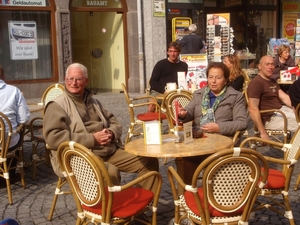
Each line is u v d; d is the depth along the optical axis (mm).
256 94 5938
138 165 4250
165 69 7637
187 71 7695
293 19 16469
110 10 12891
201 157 4203
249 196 3105
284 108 6102
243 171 3059
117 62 13609
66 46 12234
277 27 16250
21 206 4844
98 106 4484
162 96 6996
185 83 7387
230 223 3174
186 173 4195
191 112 4762
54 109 4078
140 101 11633
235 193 3100
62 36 12117
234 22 15906
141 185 4168
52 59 12195
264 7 15898
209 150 3541
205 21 15094
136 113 9969
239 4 15750
